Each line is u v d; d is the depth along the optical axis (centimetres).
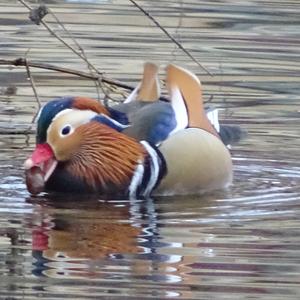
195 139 1336
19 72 1909
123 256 1093
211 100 1753
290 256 1093
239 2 2503
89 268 1062
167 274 1048
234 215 1231
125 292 1005
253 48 2130
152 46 2119
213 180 1342
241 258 1089
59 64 1967
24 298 990
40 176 1296
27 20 2288
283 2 2512
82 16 2333
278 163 1462
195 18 2344
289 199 1303
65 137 1296
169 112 1351
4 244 1126
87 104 1316
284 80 1903
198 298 992
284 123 1644
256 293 999
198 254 1098
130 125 1333
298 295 1002
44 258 1086
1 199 1277
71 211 1240
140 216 1226
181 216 1228
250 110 1711
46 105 1309
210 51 2102
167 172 1316
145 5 2438
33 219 1206
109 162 1307
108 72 1914
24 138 1550
